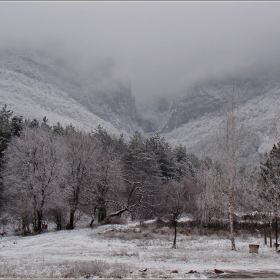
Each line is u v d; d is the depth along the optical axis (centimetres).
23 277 1230
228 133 2659
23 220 4288
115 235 3372
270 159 2898
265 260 1909
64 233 3669
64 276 1255
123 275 1288
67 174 4394
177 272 1367
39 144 4281
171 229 3966
